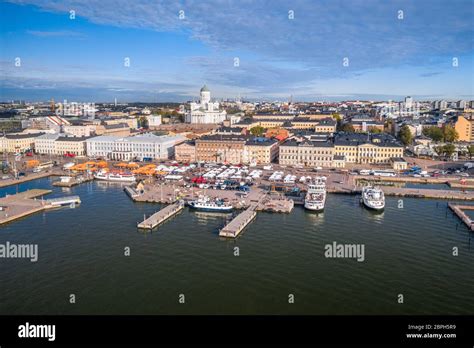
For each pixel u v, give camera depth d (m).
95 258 115.75
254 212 159.00
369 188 184.75
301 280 101.81
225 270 107.62
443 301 92.00
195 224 148.12
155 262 113.00
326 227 142.88
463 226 142.88
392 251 119.62
